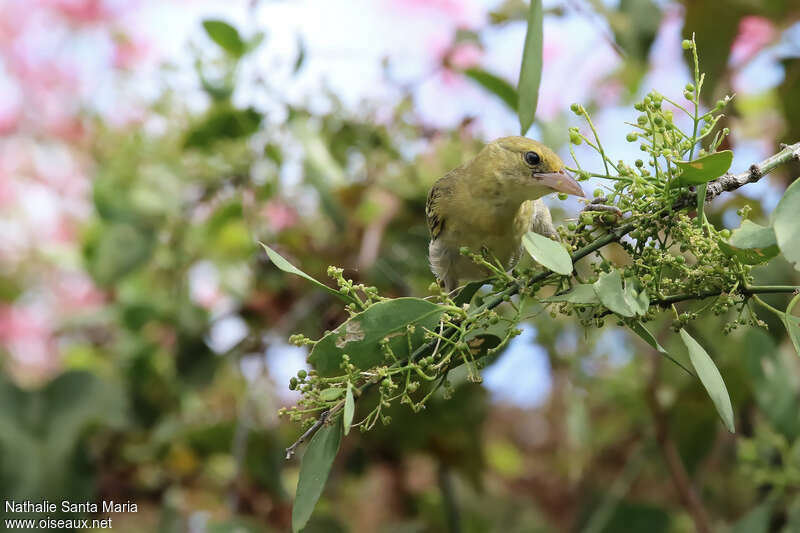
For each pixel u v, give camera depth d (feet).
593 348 21.70
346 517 24.45
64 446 21.24
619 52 19.01
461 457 21.97
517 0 22.62
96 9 26.53
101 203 22.65
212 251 24.29
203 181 22.62
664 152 11.04
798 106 19.76
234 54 20.85
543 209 20.65
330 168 21.27
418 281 23.04
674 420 20.76
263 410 22.25
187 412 23.88
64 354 26.22
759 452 18.08
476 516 24.02
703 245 11.02
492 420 25.76
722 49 19.10
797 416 16.65
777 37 21.59
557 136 22.41
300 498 10.41
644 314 11.10
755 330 16.65
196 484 22.62
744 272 11.07
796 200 9.72
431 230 20.43
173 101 22.03
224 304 24.52
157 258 23.62
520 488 24.68
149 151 22.95
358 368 11.14
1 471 20.67
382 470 24.32
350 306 11.27
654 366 20.61
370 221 21.97
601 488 22.09
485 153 19.63
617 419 23.39
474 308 11.99
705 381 10.50
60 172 27.17
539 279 11.87
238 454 20.45
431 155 22.27
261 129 21.53
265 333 22.15
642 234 11.53
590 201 12.73
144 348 22.72
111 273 22.22
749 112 23.70
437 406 21.42
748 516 17.26
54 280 27.09
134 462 22.44
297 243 21.90
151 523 23.13
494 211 19.42
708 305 11.39
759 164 11.68
